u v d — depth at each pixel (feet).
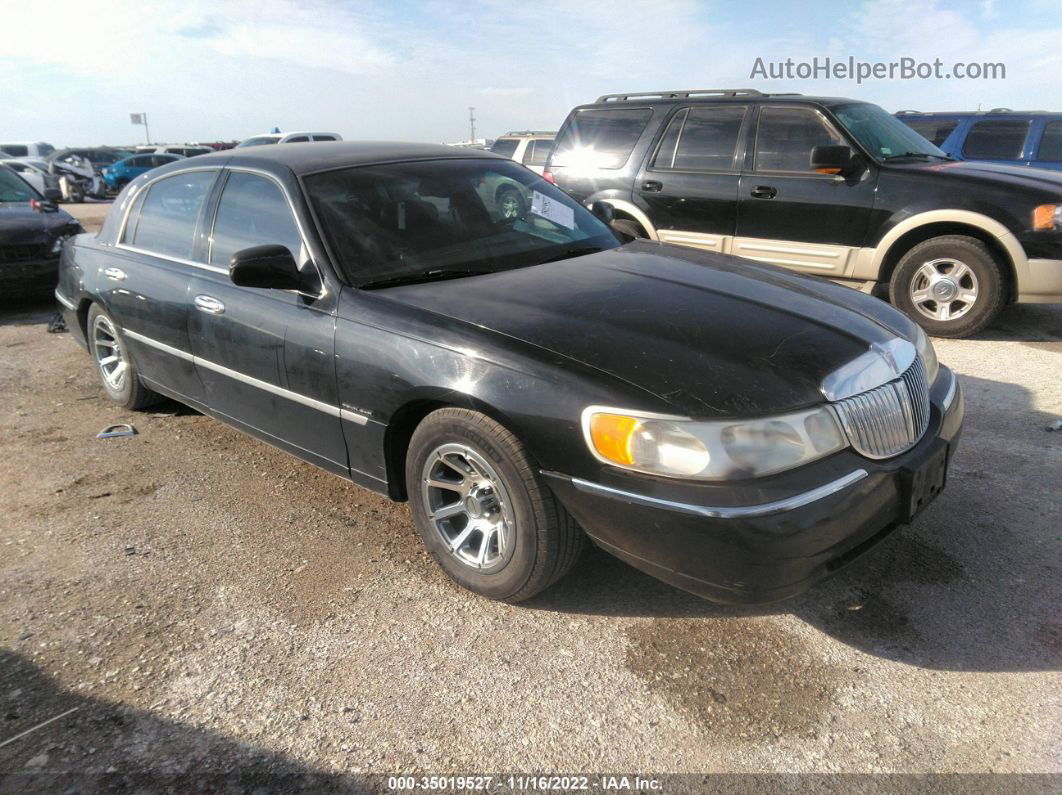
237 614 9.10
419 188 11.66
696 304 9.20
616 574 9.76
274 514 11.50
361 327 9.52
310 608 9.19
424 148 13.07
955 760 6.77
